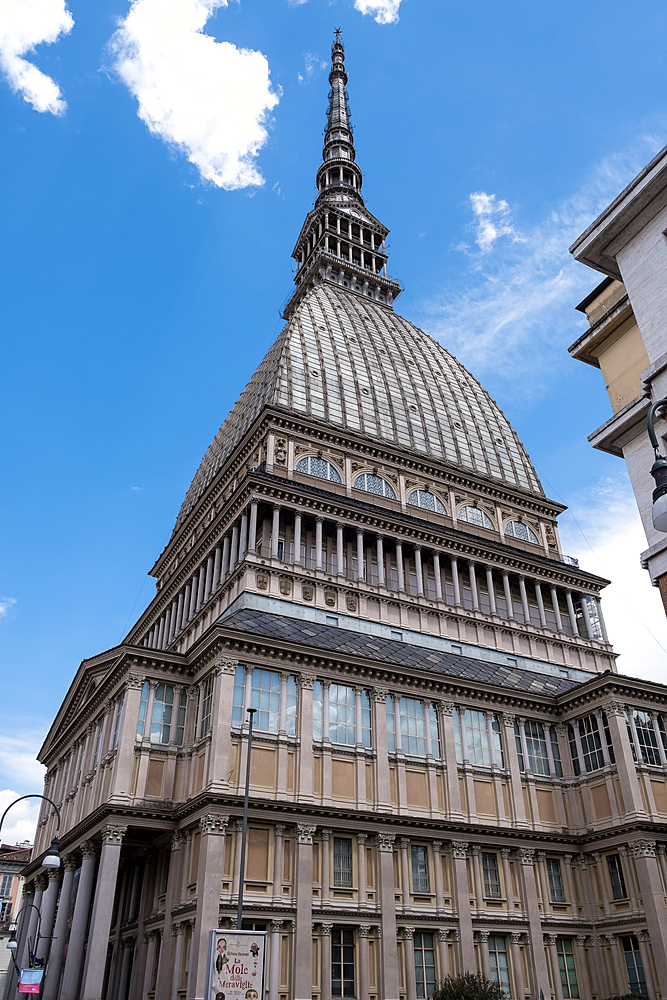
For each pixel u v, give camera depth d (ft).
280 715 146.20
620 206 80.02
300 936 127.34
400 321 331.77
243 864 115.14
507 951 149.18
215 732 137.69
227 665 145.18
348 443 230.48
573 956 157.17
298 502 199.31
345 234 376.07
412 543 213.87
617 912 157.69
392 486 233.35
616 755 167.73
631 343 87.04
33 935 199.72
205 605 198.08
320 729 149.69
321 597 186.09
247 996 87.20
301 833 136.15
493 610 217.36
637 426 81.46
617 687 172.96
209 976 86.94
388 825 145.28
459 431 277.64
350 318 303.07
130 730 147.64
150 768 146.92
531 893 155.74
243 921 125.39
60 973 160.35
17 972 181.68
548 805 171.42
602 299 93.35
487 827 155.12
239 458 229.86
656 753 172.65
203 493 246.06
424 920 141.59
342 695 156.15
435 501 241.35
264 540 194.08
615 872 160.76
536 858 162.09
